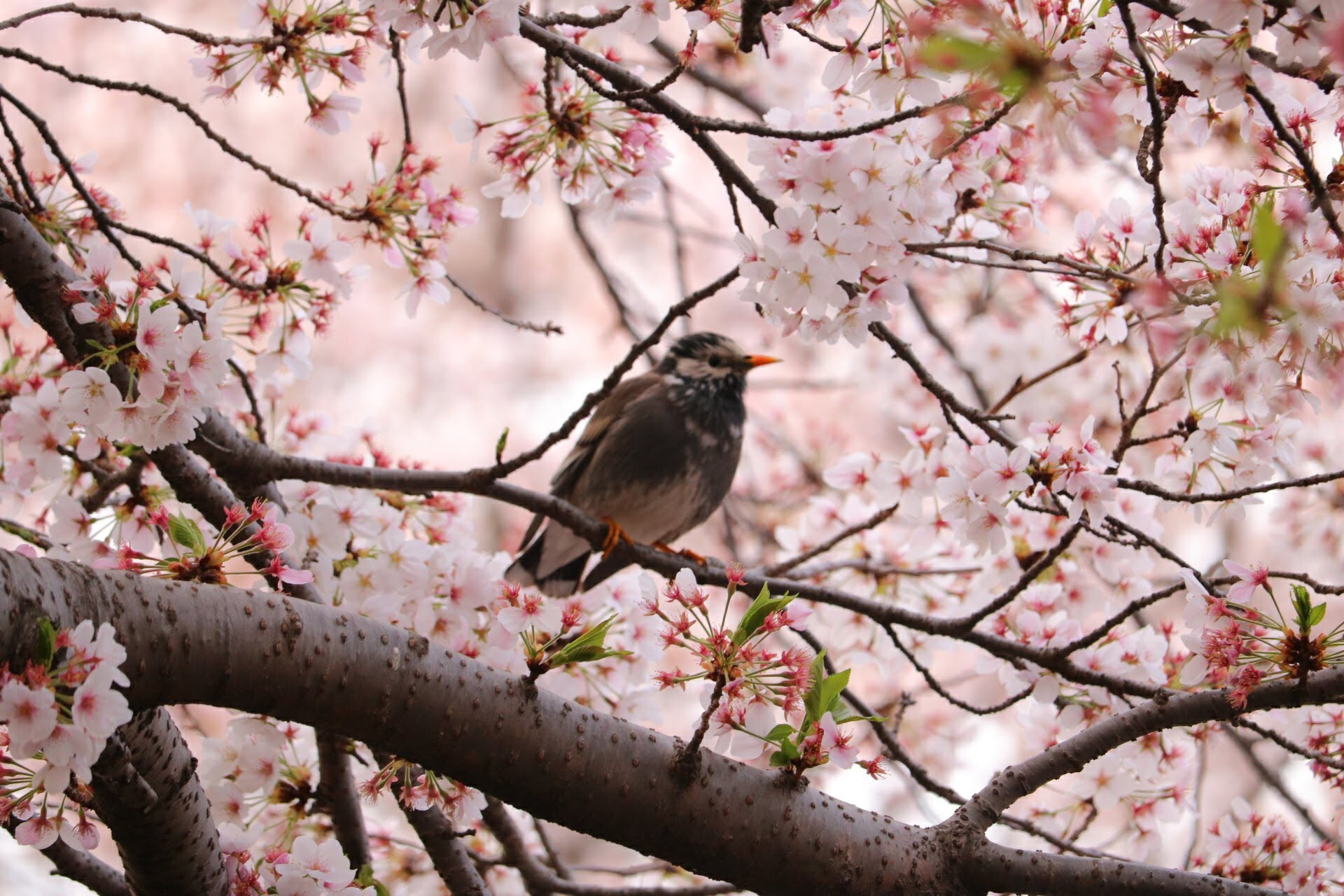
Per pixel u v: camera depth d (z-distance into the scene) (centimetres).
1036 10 605
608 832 580
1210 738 870
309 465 816
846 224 648
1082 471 706
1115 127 481
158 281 663
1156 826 858
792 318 682
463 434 2330
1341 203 630
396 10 602
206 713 1619
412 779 668
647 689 874
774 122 741
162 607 510
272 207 2194
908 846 613
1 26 667
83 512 759
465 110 784
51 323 666
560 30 852
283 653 534
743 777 588
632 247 2431
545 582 1140
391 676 554
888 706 1070
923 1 602
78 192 749
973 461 725
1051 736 870
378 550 833
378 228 810
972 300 1566
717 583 909
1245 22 550
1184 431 729
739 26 668
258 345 915
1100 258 773
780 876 585
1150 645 821
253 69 743
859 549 1003
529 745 568
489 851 1054
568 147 794
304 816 784
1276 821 786
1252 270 612
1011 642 826
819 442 1734
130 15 701
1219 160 832
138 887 595
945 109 591
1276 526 1076
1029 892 616
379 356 2369
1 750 500
